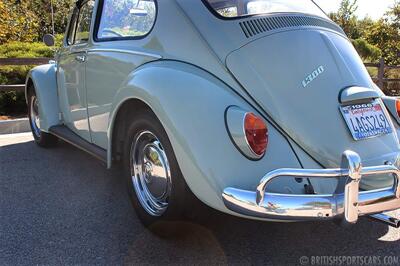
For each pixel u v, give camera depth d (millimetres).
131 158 3047
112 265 2643
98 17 3750
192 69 2686
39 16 16078
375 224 3201
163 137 2637
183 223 2768
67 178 4211
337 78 2736
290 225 3174
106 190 3885
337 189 2244
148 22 3119
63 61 4418
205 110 2420
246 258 2730
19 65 7727
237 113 2348
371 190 2371
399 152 2717
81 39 4102
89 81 3773
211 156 2338
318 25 2973
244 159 2314
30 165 4629
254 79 2576
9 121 6461
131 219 3273
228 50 2652
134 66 3111
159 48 2957
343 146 2547
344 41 3035
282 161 2389
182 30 2834
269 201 2184
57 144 5418
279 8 3006
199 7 2863
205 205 2656
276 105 2529
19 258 2723
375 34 17656
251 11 2906
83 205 3545
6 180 4152
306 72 2664
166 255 2750
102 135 3684
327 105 2607
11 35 11711
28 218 3301
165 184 2814
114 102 3020
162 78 2654
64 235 3023
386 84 12492
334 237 3010
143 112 2803
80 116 4094
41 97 4750
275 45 2697
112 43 3465
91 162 4734
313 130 2520
